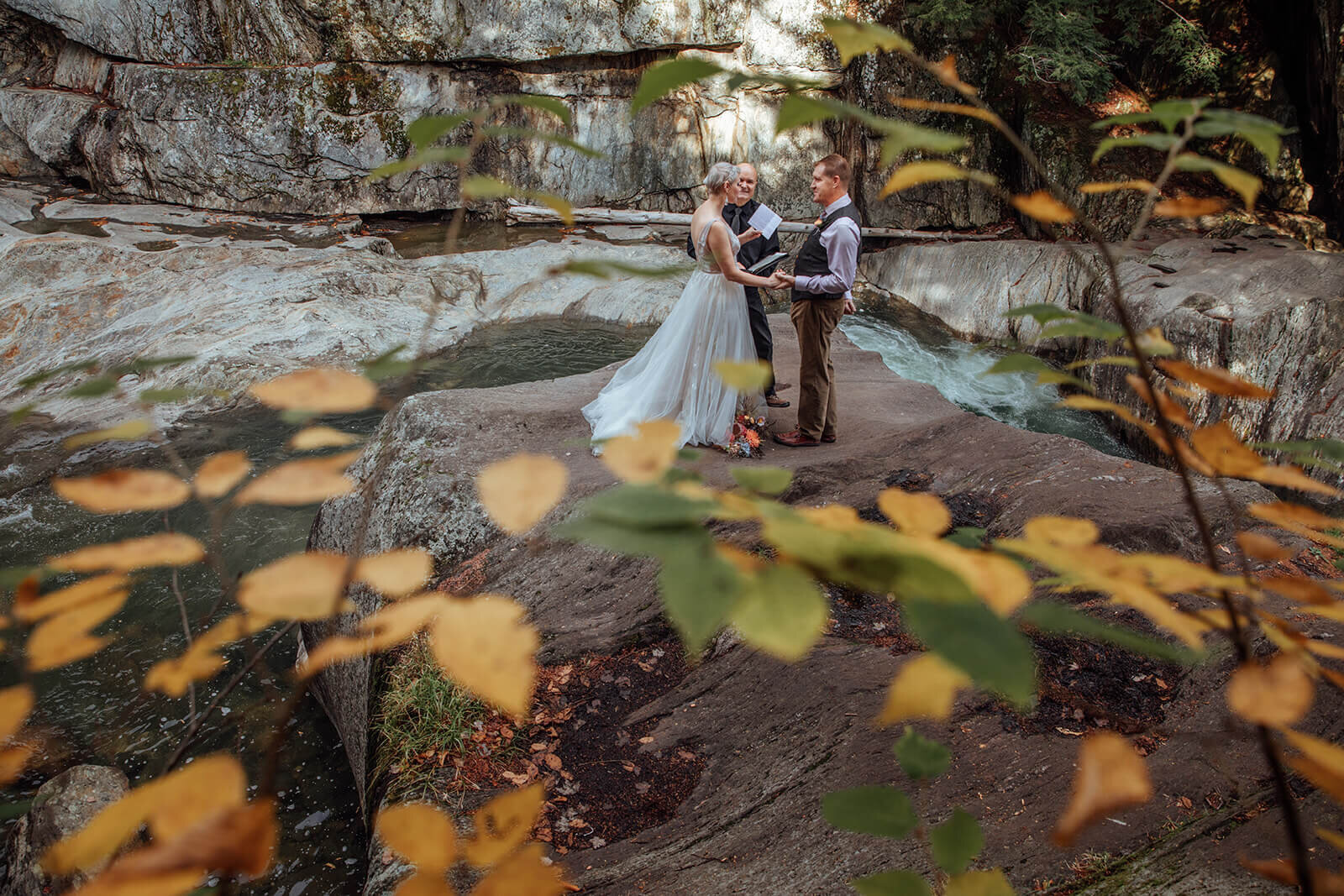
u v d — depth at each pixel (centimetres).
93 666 466
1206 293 832
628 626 399
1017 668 36
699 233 473
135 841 196
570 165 1223
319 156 1184
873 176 1195
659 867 289
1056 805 266
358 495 499
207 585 533
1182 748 278
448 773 335
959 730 307
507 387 576
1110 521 384
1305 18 1120
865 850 268
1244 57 1181
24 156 1240
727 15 1177
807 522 40
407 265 1042
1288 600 317
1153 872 229
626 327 979
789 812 297
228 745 422
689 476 44
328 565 45
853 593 398
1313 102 1121
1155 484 424
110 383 47
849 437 541
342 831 377
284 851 368
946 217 1192
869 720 321
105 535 588
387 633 41
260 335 821
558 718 362
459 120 46
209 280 920
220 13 1182
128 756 412
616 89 1216
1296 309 762
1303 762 47
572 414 527
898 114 1180
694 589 36
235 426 713
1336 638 287
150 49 1203
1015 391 895
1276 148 47
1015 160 1165
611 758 344
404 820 56
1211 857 227
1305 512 57
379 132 1186
